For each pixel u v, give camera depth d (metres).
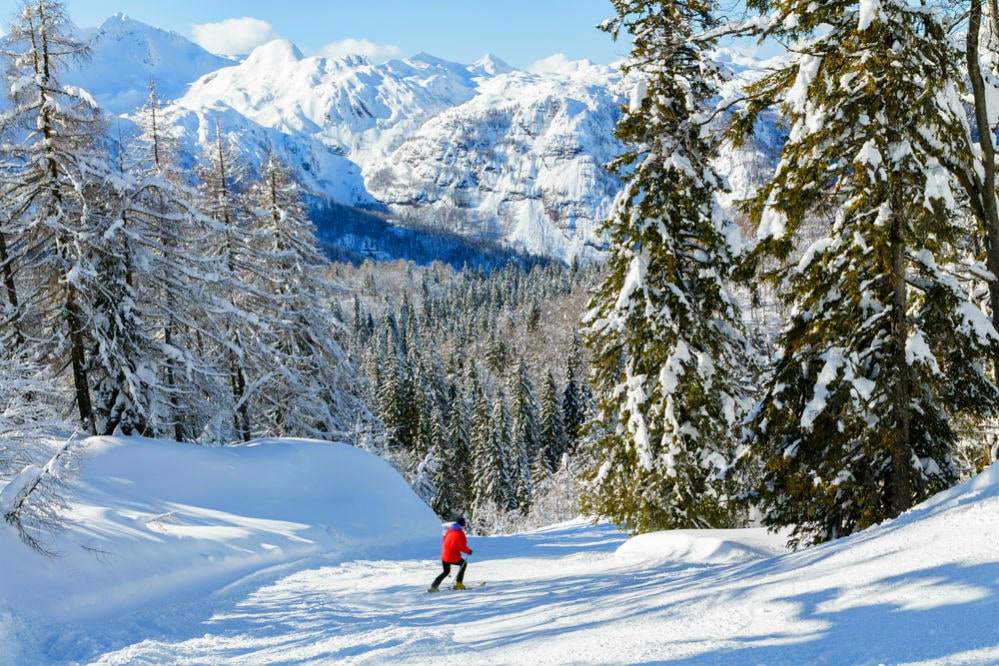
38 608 9.84
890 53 9.55
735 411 16.83
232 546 15.37
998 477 6.52
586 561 16.41
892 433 9.95
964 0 9.82
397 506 23.22
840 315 10.41
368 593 12.69
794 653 4.36
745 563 8.63
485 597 11.20
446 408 84.50
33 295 19.62
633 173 17.16
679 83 16.33
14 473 11.41
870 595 5.03
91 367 20.50
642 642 5.32
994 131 10.57
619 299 16.83
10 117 18.48
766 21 10.31
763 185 11.29
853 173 10.42
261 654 7.95
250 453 22.09
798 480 10.73
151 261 21.41
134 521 14.32
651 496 17.05
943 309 9.95
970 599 4.39
